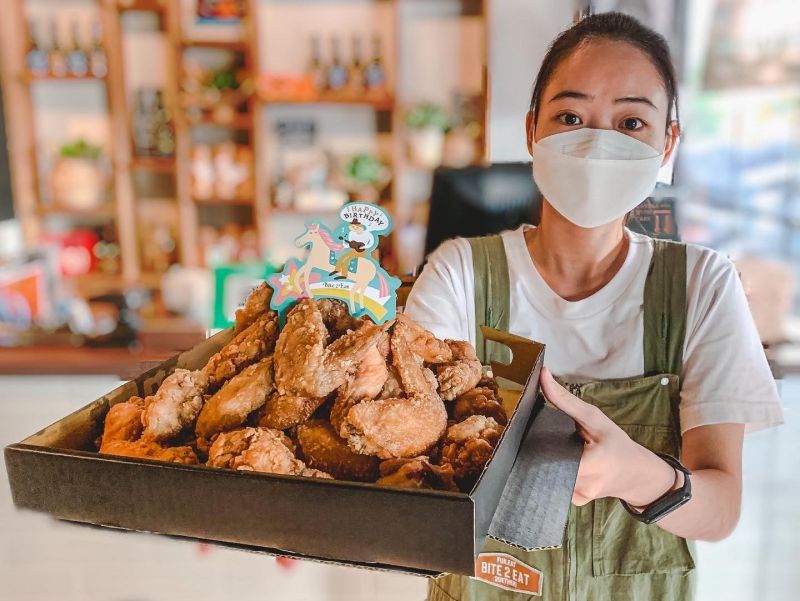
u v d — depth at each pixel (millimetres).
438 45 4133
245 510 772
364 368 935
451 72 4160
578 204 1304
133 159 4125
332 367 913
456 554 714
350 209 977
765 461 2205
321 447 889
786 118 3242
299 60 4168
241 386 925
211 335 1255
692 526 1189
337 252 987
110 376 2701
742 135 3277
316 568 2031
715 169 3297
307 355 913
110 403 990
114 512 819
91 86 4168
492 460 789
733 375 1288
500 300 1430
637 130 1296
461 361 1045
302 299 1002
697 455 1276
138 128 4160
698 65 3277
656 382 1332
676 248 1387
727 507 1203
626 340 1364
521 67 3666
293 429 929
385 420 871
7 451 840
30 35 4059
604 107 1289
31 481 838
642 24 1325
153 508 800
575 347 1392
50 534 2162
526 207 1992
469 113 4070
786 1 3184
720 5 3223
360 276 980
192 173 4105
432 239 2053
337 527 747
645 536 1315
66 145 4145
